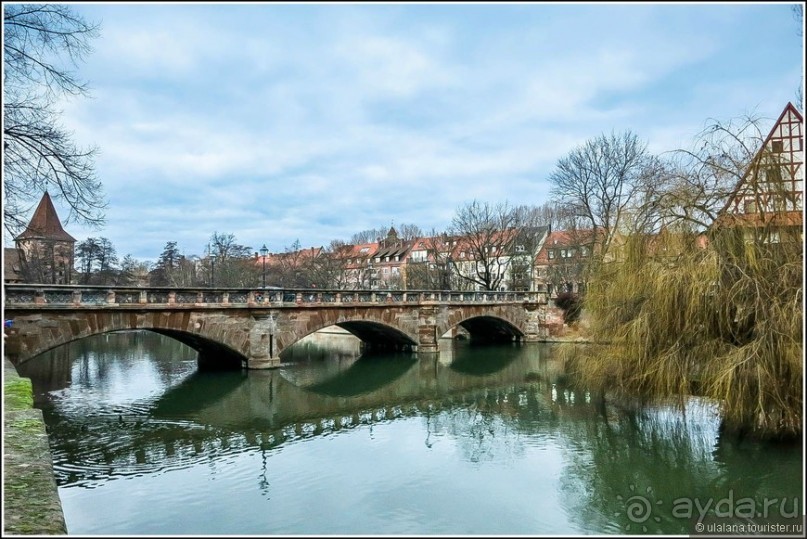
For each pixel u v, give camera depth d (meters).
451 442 19.55
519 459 17.36
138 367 35.91
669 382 15.25
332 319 35.59
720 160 16.91
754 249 14.45
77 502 13.74
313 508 13.35
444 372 36.56
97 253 76.06
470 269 80.75
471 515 12.87
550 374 35.25
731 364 13.80
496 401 27.45
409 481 15.35
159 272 89.00
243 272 84.06
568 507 13.44
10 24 13.63
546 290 56.03
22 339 23.03
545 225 80.19
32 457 9.43
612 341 17.81
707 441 18.28
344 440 19.97
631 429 20.39
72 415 23.08
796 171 14.84
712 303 14.95
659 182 18.83
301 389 30.20
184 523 12.48
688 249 16.12
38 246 56.56
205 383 30.05
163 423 21.97
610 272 19.86
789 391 13.31
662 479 15.19
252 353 31.62
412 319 41.94
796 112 17.75
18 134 14.65
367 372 36.41
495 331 56.31
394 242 104.94
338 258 94.81
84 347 50.19
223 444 19.31
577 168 49.75
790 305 13.48
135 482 15.23
